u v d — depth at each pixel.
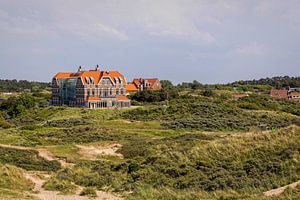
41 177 43.34
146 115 110.38
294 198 27.33
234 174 36.09
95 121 104.56
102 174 43.56
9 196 31.19
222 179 34.78
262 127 91.38
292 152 38.19
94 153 61.53
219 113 108.44
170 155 43.84
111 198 33.69
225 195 30.70
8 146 61.94
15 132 91.75
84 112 122.62
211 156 41.72
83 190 35.41
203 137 67.88
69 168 47.84
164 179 37.84
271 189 32.03
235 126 93.44
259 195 29.67
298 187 29.61
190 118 100.88
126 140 74.00
